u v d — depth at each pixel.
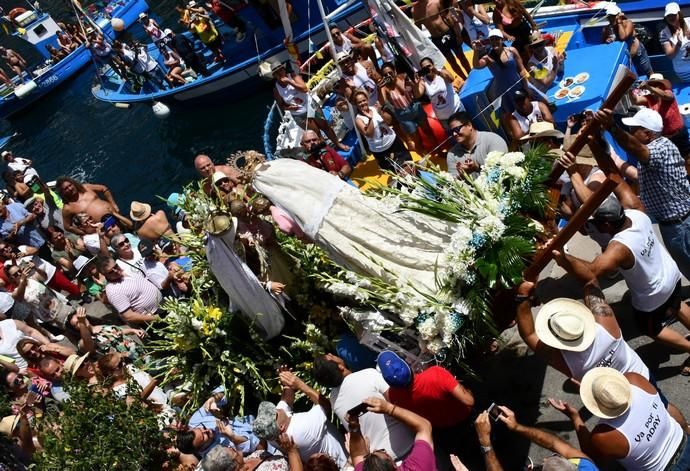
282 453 5.37
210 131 17.14
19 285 8.92
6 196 12.42
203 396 6.52
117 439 5.39
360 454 4.77
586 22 9.92
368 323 5.55
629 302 6.00
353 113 9.02
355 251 5.56
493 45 8.26
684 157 7.74
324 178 5.77
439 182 5.59
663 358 5.53
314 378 5.83
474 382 5.99
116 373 6.62
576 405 5.47
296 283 6.37
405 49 9.27
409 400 4.94
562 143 6.95
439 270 5.29
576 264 4.74
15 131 21.86
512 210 5.17
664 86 7.53
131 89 19.05
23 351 7.79
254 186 5.91
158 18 23.20
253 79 16.47
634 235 4.82
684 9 9.38
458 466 4.42
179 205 6.90
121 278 8.16
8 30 26.38
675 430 4.35
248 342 6.49
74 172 18.25
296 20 15.04
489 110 8.74
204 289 6.89
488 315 5.09
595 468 4.23
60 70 22.48
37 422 6.15
